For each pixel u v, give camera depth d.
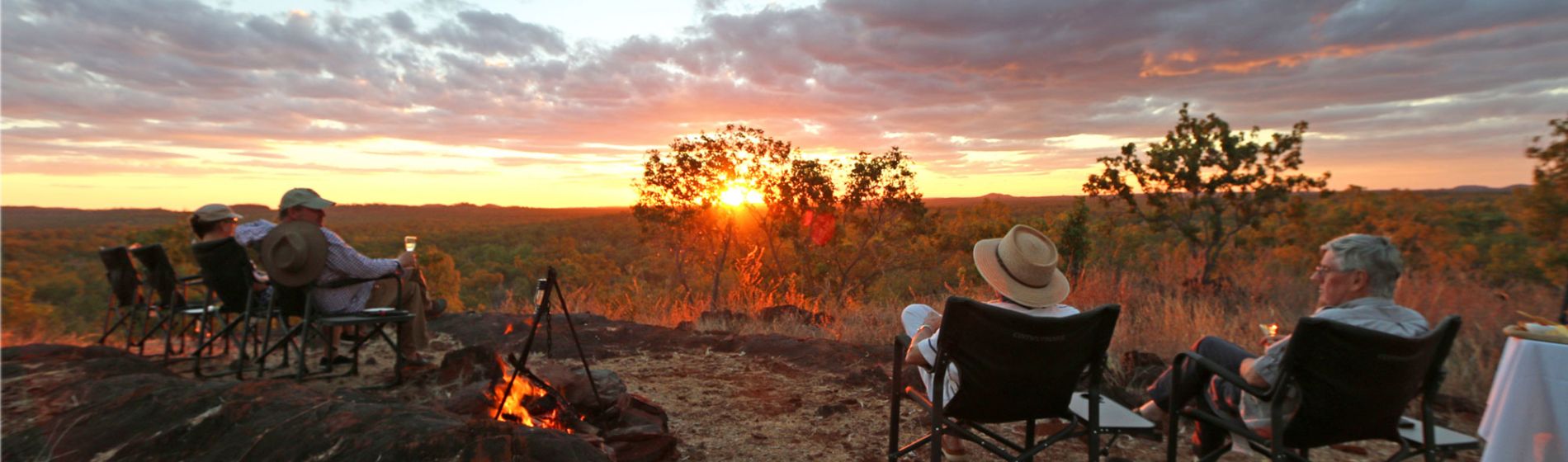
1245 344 6.43
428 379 4.36
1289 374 2.63
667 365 6.11
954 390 3.21
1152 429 3.04
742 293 10.30
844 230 15.76
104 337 5.79
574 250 71.00
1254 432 2.88
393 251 55.66
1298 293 9.73
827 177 15.33
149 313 5.38
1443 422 4.48
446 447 2.50
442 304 7.66
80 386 3.41
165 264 4.99
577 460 2.71
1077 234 12.95
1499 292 7.01
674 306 9.97
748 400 5.02
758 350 6.54
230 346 5.93
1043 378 2.92
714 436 4.24
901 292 15.48
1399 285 7.50
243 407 2.82
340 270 4.53
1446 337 2.78
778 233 15.30
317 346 5.84
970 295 9.52
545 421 3.63
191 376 4.66
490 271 79.25
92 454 2.70
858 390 5.24
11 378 3.63
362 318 4.38
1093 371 3.05
